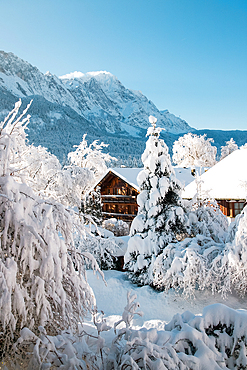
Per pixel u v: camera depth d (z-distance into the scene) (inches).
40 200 259.6
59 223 280.5
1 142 257.4
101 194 1349.7
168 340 249.1
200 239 606.9
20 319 244.2
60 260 252.4
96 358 254.2
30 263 235.5
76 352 244.8
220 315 269.1
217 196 837.8
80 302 286.7
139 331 252.5
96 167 1606.8
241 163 914.1
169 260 587.2
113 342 259.3
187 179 1214.3
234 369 248.7
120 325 503.2
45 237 245.3
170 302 558.9
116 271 796.0
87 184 1261.1
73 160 1603.1
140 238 671.1
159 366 221.1
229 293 553.0
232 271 523.5
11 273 217.8
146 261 654.5
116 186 1294.3
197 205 692.7
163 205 664.4
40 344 232.4
